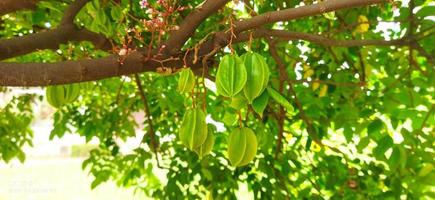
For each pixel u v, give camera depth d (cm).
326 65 446
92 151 555
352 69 453
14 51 253
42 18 343
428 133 393
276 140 487
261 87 188
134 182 609
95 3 287
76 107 576
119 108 562
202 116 208
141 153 500
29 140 610
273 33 257
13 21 432
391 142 378
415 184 399
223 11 296
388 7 445
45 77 205
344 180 436
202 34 377
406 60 442
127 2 350
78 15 326
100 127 560
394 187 407
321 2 214
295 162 447
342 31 416
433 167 383
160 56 230
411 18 365
